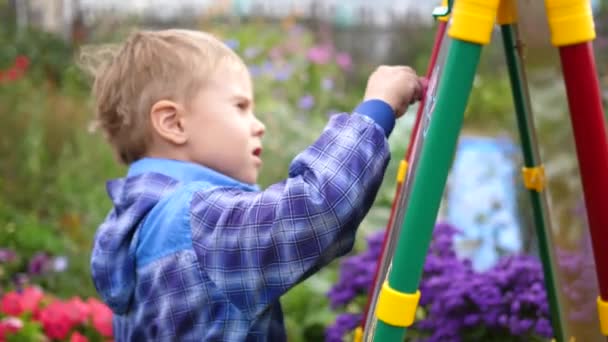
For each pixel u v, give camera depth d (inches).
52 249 167.9
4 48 286.2
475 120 258.7
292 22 311.9
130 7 338.6
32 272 152.4
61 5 335.0
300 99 238.5
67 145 209.2
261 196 59.8
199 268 60.4
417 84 63.5
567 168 66.1
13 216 179.3
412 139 69.9
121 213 65.4
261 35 277.0
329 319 142.1
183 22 333.7
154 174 65.4
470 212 172.7
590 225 61.6
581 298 67.8
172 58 67.6
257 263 58.8
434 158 52.8
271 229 58.2
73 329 118.4
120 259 64.3
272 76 241.1
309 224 57.6
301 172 59.2
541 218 74.0
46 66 285.7
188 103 66.7
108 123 71.2
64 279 153.3
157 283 61.6
